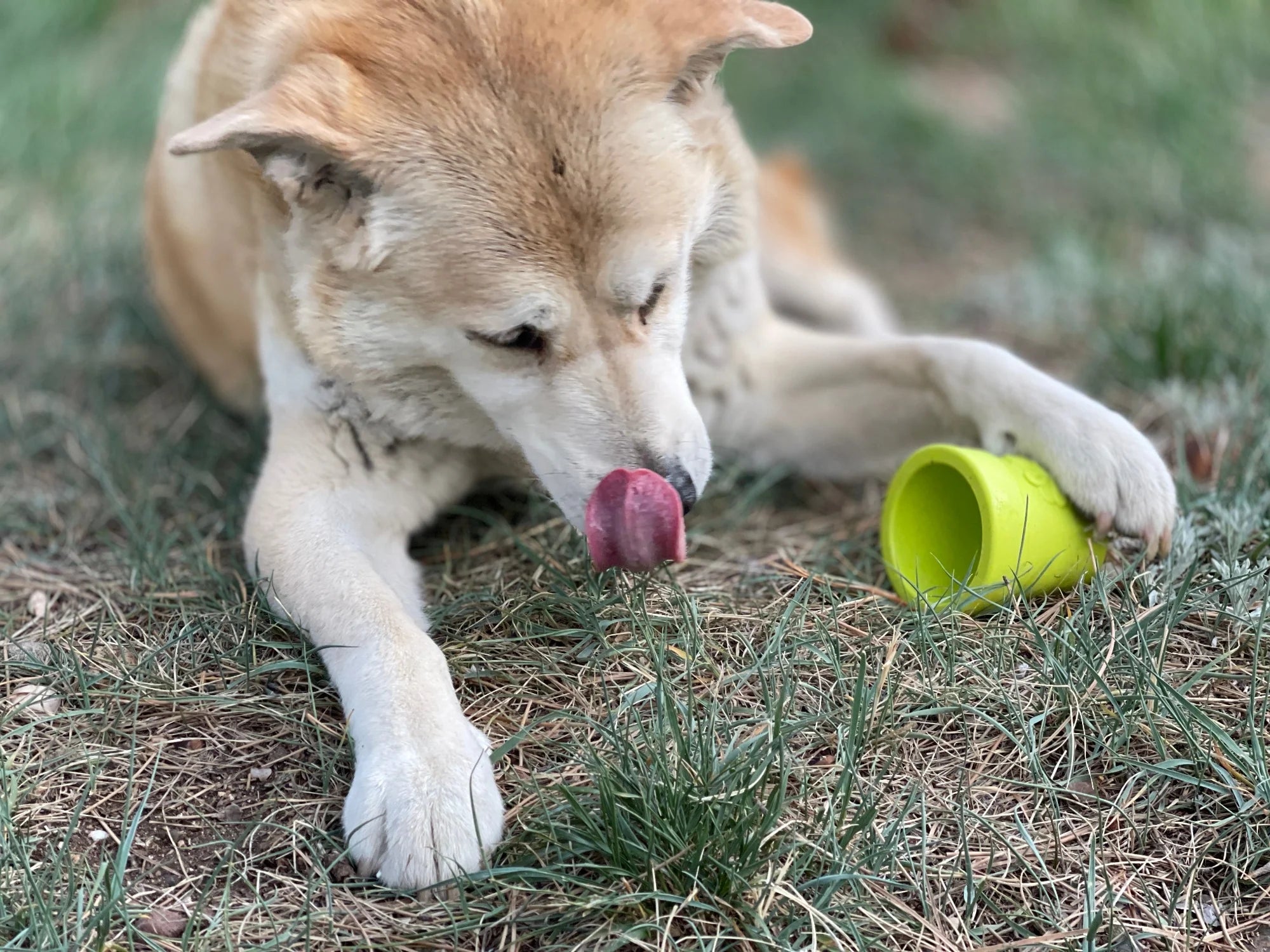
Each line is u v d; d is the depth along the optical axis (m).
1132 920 0.78
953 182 1.62
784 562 0.99
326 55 0.88
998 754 0.85
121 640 0.93
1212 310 1.19
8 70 1.71
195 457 1.13
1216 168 1.48
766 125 1.79
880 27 2.05
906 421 1.03
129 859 0.81
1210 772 0.83
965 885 0.79
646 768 0.82
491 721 0.87
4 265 1.31
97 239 1.37
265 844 0.82
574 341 0.88
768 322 1.08
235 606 0.94
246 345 1.11
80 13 1.93
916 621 0.90
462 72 0.87
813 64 1.92
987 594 0.91
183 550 1.02
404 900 0.79
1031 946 0.77
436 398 0.94
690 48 0.89
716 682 0.88
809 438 1.07
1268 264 1.28
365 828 0.80
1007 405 0.96
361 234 0.88
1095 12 1.97
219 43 0.97
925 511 0.96
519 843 0.80
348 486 0.96
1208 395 1.10
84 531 1.04
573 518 0.89
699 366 1.03
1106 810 0.82
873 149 1.73
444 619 0.94
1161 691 0.85
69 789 0.84
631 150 0.87
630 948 0.77
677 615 0.92
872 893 0.79
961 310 1.34
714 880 0.78
